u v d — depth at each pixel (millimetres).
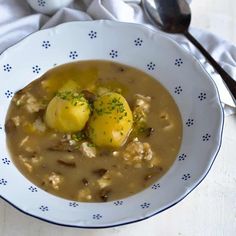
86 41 735
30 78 716
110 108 654
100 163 642
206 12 813
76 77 719
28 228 620
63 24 729
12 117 681
